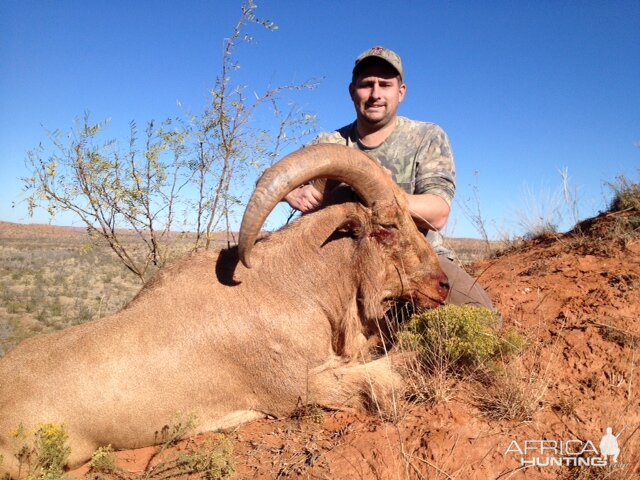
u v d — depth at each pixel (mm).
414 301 1612
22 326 4566
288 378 1407
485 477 1117
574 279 2072
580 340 1562
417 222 1736
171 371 1339
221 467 1186
